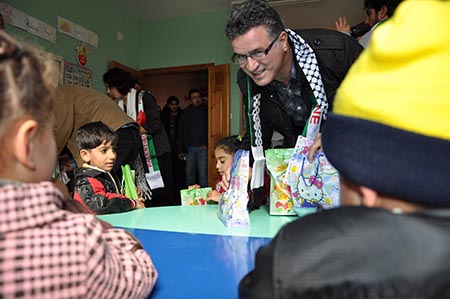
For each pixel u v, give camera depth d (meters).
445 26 0.33
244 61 1.10
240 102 4.23
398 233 0.31
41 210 0.37
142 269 0.47
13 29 2.73
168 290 0.55
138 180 2.11
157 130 2.76
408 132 0.34
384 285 0.30
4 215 0.35
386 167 0.35
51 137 0.42
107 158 1.54
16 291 0.34
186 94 5.55
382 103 0.35
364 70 0.38
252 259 0.69
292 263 0.32
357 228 0.32
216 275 0.61
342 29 2.34
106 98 1.97
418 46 0.33
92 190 1.31
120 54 4.23
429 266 0.29
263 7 1.05
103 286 0.39
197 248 0.76
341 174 0.40
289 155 1.13
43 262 0.35
